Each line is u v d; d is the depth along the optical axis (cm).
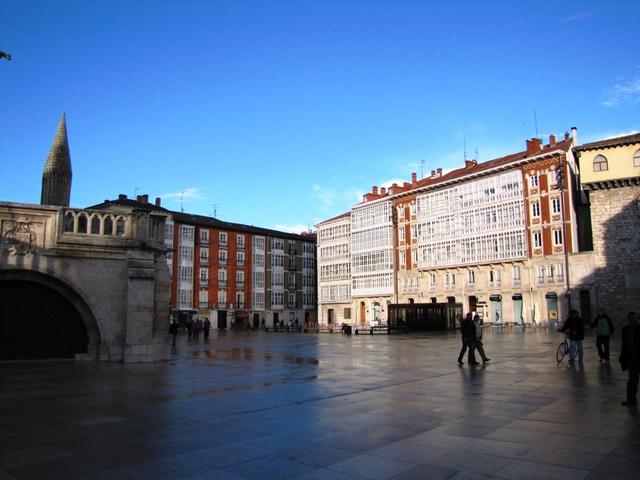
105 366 1803
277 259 9925
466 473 609
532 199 6438
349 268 9100
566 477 591
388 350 2736
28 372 1612
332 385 1336
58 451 709
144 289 1986
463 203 7212
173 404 1053
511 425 852
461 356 1864
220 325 8769
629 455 675
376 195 9194
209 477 604
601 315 1933
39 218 1877
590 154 5372
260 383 1380
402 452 698
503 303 6625
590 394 1165
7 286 1867
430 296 7550
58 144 2666
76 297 1939
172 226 8250
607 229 5350
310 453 696
